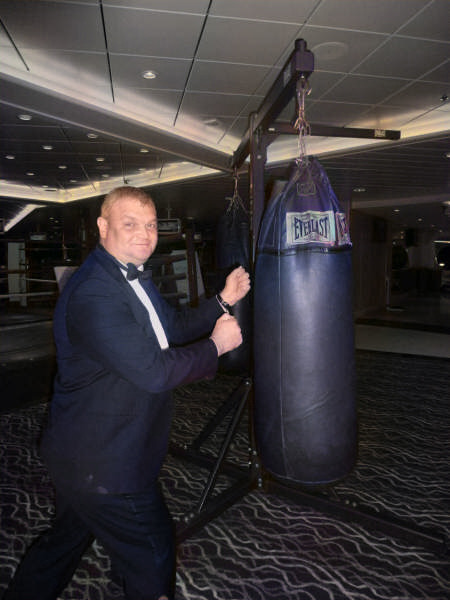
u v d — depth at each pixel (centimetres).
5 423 335
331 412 169
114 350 109
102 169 723
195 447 269
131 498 117
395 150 552
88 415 115
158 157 634
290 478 176
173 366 114
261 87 400
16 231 1527
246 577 174
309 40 313
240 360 428
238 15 280
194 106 449
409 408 384
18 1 267
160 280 483
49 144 553
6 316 932
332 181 769
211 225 1612
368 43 316
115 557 117
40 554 128
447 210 995
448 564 181
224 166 631
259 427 184
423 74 371
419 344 709
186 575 175
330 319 166
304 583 170
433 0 263
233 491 220
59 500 126
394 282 1891
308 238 165
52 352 512
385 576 174
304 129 166
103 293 113
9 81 357
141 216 126
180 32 303
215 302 161
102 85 397
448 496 238
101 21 290
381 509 224
